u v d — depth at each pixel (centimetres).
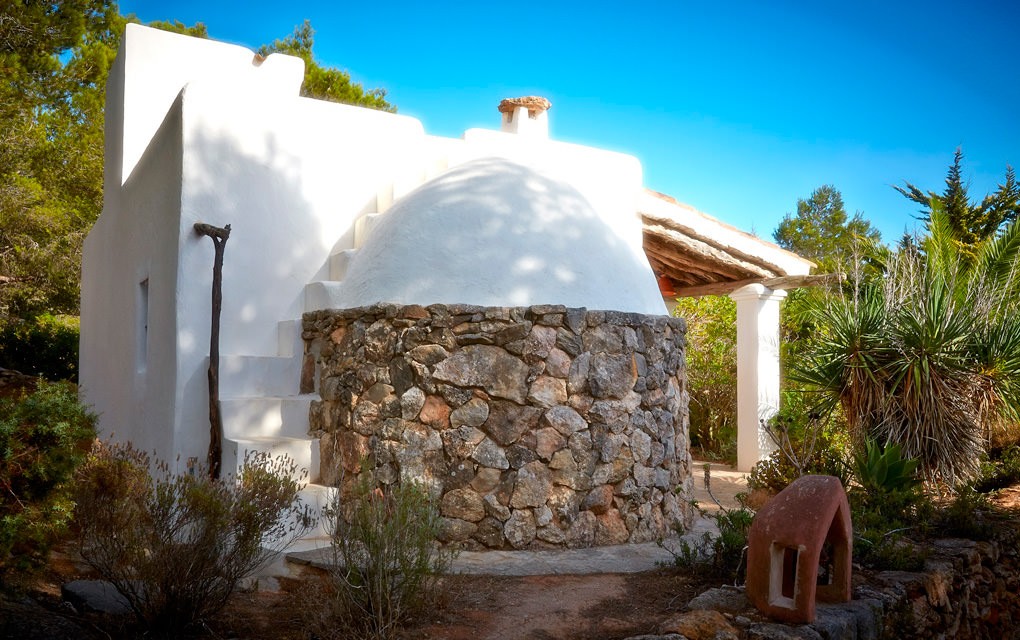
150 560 456
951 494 899
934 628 553
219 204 744
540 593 526
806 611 445
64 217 1945
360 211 832
